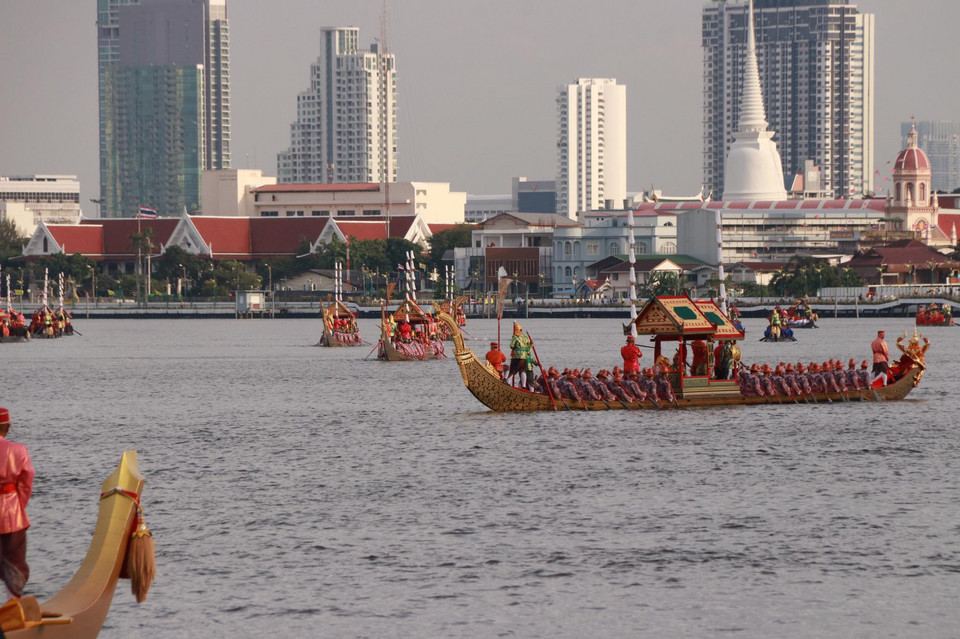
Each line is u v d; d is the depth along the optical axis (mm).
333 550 138875
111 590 98625
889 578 126750
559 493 170125
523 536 144750
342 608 118500
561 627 113125
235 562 134250
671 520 152375
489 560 134125
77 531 149625
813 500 164125
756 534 144625
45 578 129250
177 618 116062
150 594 122875
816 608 117875
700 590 123375
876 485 174875
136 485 102250
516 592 123000
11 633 89938
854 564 131750
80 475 191750
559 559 134375
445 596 121938
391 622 114625
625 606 118688
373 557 135875
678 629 112500
